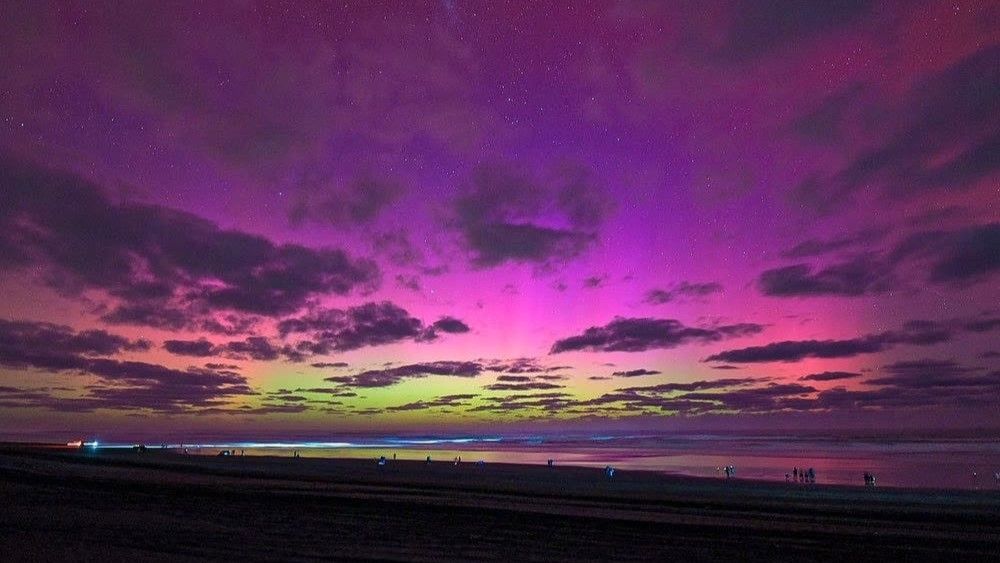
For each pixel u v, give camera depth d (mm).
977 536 14070
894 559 12039
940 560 12008
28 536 13039
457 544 12750
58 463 32844
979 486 27344
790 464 43562
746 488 24203
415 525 14766
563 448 78000
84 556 11336
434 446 88938
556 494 21078
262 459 42281
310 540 12914
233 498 19062
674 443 95812
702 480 28297
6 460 34281
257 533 13578
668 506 18344
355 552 11906
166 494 19891
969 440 97438
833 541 13484
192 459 39531
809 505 18734
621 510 17359
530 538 13438
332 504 17953
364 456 56375
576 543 13031
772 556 12164
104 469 29422
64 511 16297
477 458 53312
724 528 14734
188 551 11805
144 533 13453
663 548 12688
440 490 21969
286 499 18906
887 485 27969
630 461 47750
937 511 17641
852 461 46406
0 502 17781
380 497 19625
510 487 23344
